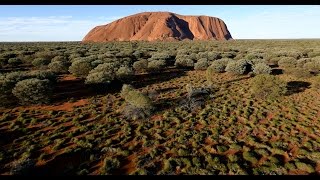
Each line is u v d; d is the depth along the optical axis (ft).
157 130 54.80
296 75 104.17
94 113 64.44
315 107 71.00
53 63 118.42
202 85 93.40
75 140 49.55
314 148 48.44
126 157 44.96
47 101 71.92
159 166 42.45
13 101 70.49
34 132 53.57
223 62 124.06
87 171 40.16
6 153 44.55
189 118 62.18
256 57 146.20
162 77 108.78
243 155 45.57
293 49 206.80
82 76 105.91
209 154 45.65
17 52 184.03
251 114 65.62
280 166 42.60
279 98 78.64
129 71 97.14
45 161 42.73
